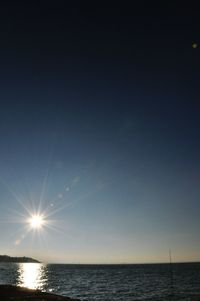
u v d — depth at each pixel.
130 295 62.41
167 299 55.53
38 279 120.75
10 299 25.55
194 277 128.62
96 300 54.25
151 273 176.62
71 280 114.00
